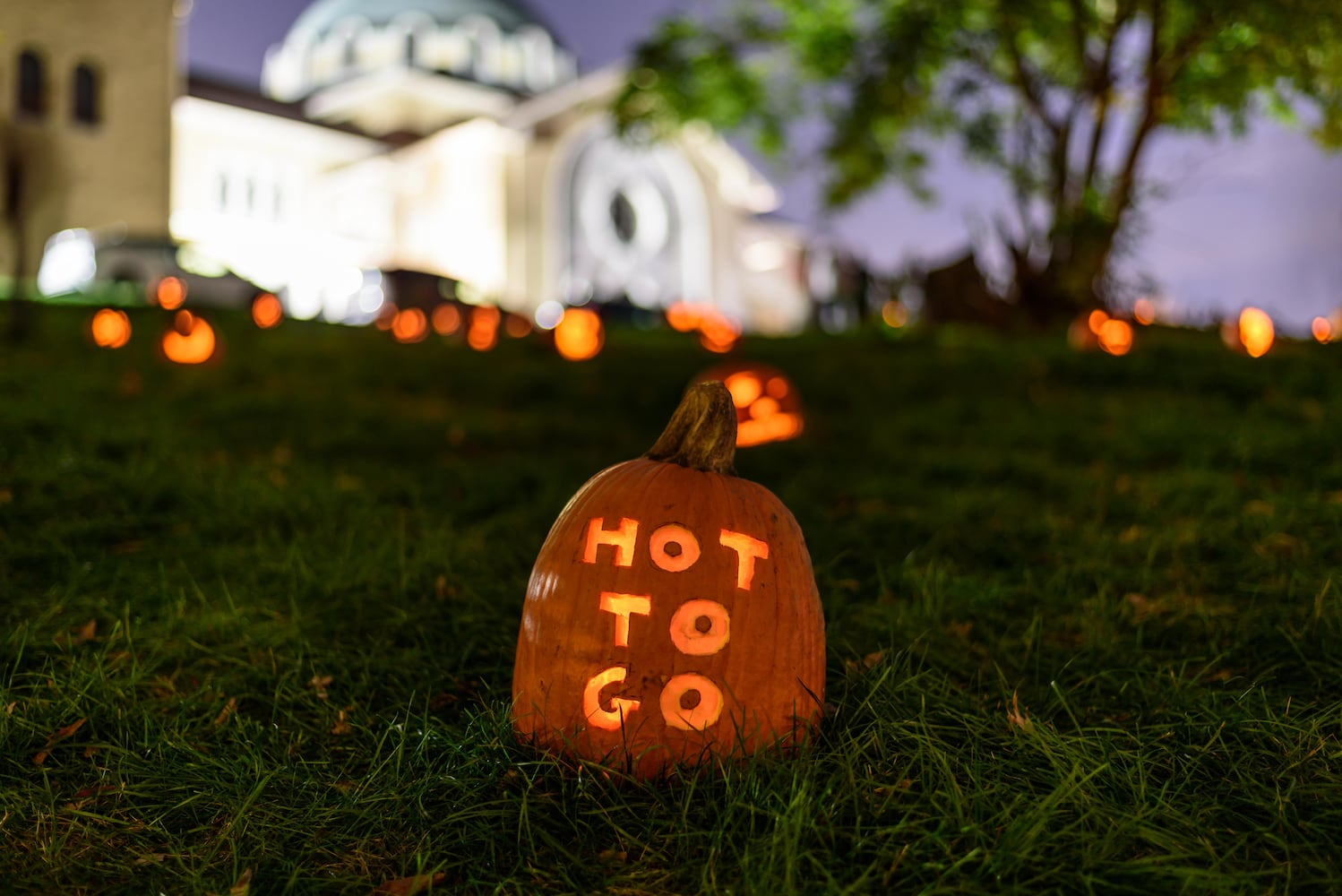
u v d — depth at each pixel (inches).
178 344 496.1
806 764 96.7
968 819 89.6
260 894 86.8
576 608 100.1
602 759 98.1
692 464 106.3
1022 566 181.9
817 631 105.3
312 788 103.0
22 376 375.2
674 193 2421.3
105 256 1063.0
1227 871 83.6
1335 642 129.2
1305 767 100.1
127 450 258.4
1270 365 407.8
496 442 326.6
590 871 88.0
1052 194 688.4
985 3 716.0
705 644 97.7
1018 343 560.4
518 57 2807.6
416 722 114.6
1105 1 673.6
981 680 129.3
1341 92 570.3
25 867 89.2
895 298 821.2
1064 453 296.4
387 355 568.4
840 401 426.9
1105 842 84.8
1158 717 113.9
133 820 98.0
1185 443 280.2
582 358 582.9
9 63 1402.6
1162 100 614.9
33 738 110.2
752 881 82.5
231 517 198.2
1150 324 652.7
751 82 920.3
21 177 513.0
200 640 141.9
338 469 261.0
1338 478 221.5
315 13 2893.7
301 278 2027.6
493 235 2121.1
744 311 2556.6
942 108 789.9
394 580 164.6
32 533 184.1
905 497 242.5
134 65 1515.7
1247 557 170.7
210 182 2020.2
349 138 2182.6
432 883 87.8
